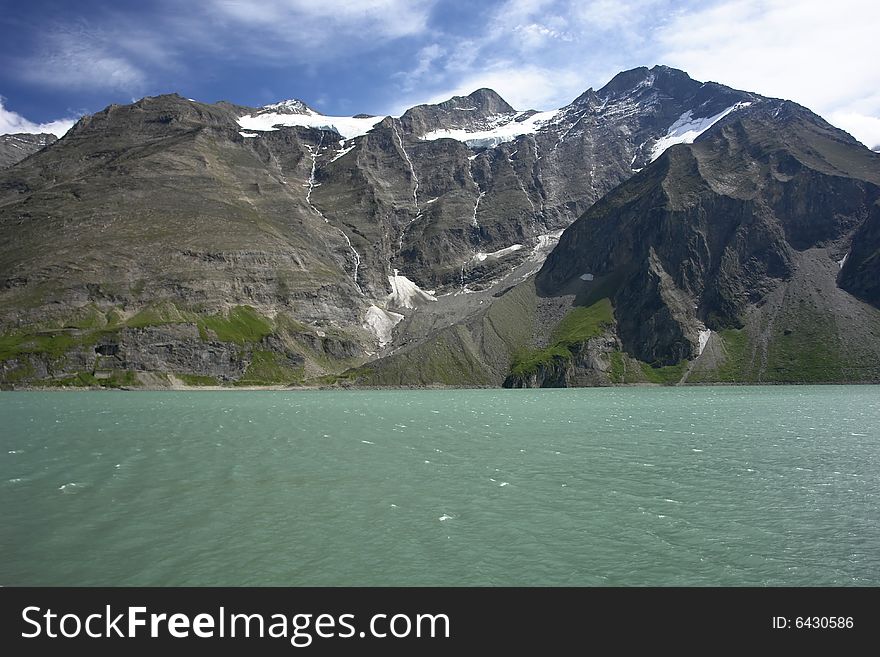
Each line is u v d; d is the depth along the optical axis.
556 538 40.38
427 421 109.12
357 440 82.19
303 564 36.34
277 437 85.12
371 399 185.50
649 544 39.34
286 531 41.53
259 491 51.88
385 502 48.50
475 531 41.66
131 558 37.06
